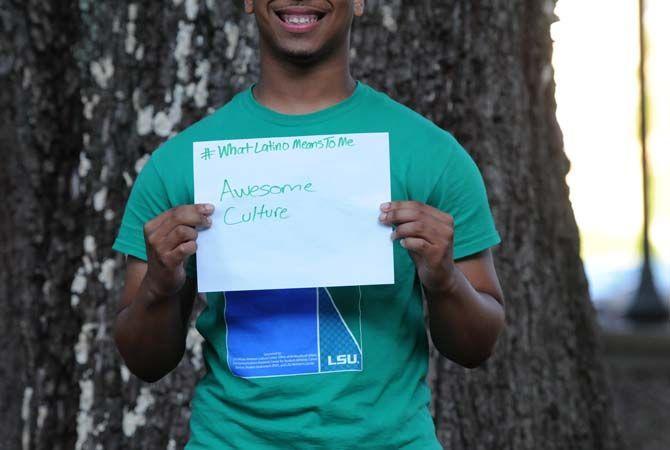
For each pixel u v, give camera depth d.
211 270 2.82
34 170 4.46
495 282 3.04
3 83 4.47
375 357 2.85
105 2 4.33
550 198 4.89
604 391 5.09
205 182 2.83
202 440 2.91
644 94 13.60
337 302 2.86
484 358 3.01
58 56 4.44
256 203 2.82
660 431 9.64
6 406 4.54
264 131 2.92
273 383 2.84
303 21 2.86
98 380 4.35
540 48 4.85
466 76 4.46
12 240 4.52
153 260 2.76
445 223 2.71
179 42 4.25
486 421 4.56
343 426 2.81
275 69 2.94
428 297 2.88
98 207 4.37
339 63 2.94
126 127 4.32
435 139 2.94
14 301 4.52
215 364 2.93
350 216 2.80
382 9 4.34
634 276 19.23
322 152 2.82
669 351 12.11
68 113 4.46
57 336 4.48
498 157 4.57
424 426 2.90
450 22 4.41
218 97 4.25
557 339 4.88
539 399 4.76
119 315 3.00
